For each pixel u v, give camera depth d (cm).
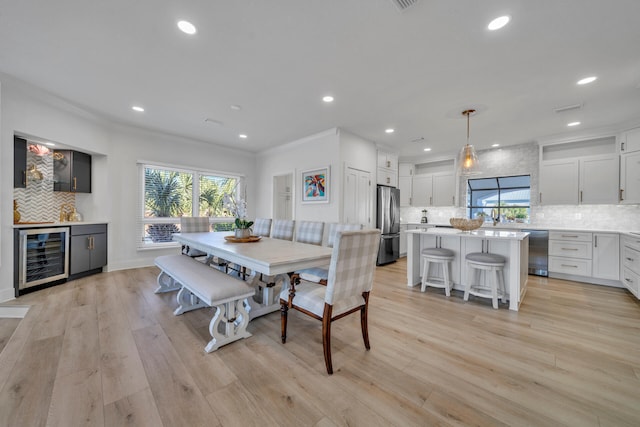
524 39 199
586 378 156
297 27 191
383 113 351
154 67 246
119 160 415
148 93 301
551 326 228
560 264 395
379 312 261
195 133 457
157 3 169
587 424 122
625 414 128
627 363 172
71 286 329
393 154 561
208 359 174
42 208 352
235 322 208
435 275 352
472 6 169
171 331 212
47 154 355
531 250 421
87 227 370
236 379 153
